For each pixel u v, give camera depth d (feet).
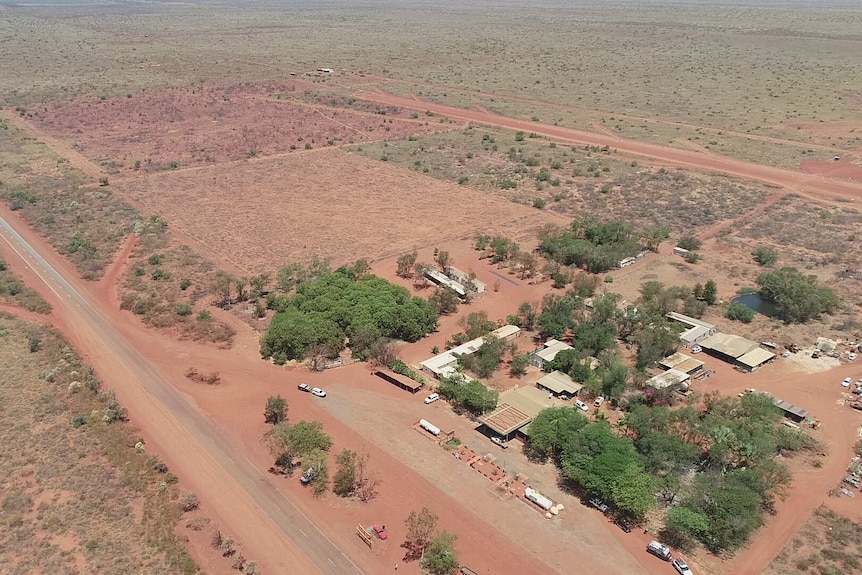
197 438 239.71
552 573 184.96
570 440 219.41
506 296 350.84
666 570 185.57
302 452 227.61
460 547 193.06
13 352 287.69
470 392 251.39
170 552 186.91
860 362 284.00
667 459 216.74
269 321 322.96
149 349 298.76
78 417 242.78
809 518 202.90
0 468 216.13
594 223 419.33
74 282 363.35
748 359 282.15
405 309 309.83
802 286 325.42
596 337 287.89
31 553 183.73
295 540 196.13
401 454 231.71
